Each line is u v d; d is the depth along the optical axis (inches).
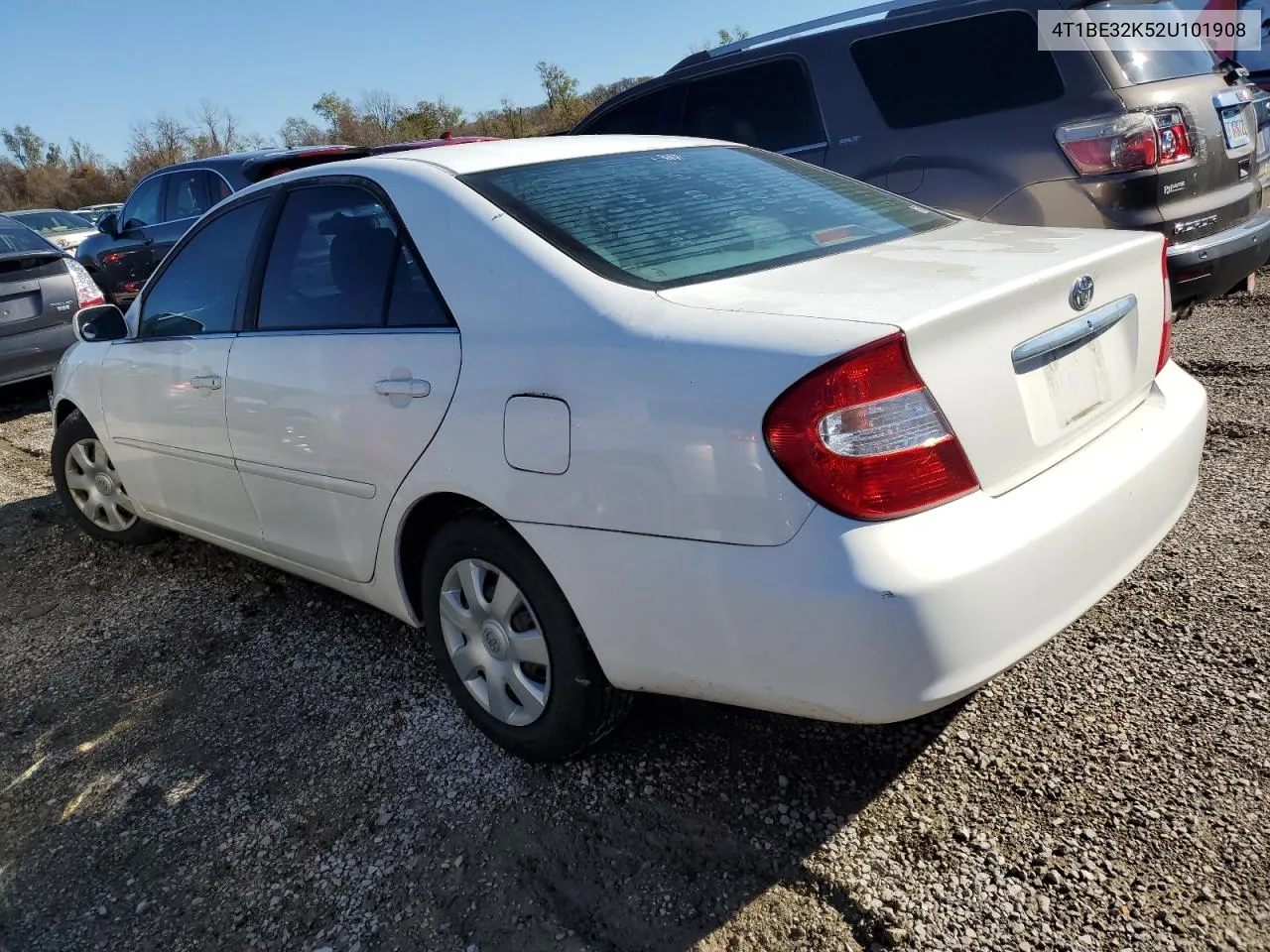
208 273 132.3
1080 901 75.0
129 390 144.0
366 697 115.3
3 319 272.1
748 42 218.4
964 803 86.1
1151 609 110.5
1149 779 85.7
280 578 152.2
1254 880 74.8
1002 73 178.7
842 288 79.7
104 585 158.1
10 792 105.9
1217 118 173.9
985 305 73.9
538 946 77.5
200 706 117.9
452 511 101.1
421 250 98.8
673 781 94.0
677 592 76.7
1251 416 162.6
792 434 69.4
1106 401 87.6
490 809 93.4
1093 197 169.0
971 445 72.9
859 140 197.6
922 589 67.8
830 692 71.4
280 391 113.0
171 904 86.7
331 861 89.4
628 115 243.0
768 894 79.5
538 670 96.2
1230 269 172.6
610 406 79.0
